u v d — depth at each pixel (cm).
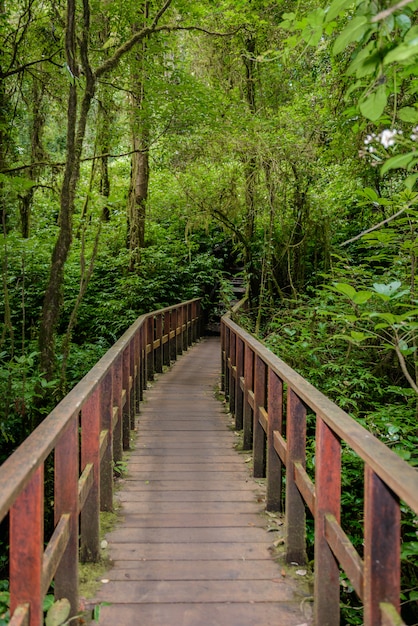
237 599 257
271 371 362
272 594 261
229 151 1003
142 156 1223
